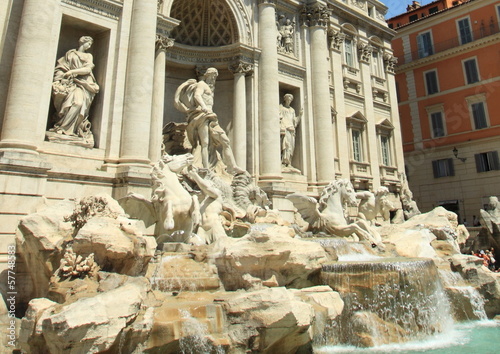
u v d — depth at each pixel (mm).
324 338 9906
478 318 13883
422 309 11570
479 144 33750
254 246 10594
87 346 6496
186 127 20078
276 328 7887
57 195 14258
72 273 8867
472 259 15531
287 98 24625
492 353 9859
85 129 16109
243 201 18781
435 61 37219
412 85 38750
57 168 14180
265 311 8000
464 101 34969
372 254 15164
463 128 34781
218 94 23672
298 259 10961
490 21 34000
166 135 20734
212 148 20344
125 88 16703
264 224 14695
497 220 23391
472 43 34594
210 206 14398
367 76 30719
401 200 30922
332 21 28531
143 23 17109
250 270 10438
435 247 17844
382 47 33094
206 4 22375
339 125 27219
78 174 14664
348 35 30406
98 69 17000
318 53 25734
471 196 33844
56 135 15109
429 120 37281
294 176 23656
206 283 10219
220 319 8195
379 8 33625
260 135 22156
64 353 6336
